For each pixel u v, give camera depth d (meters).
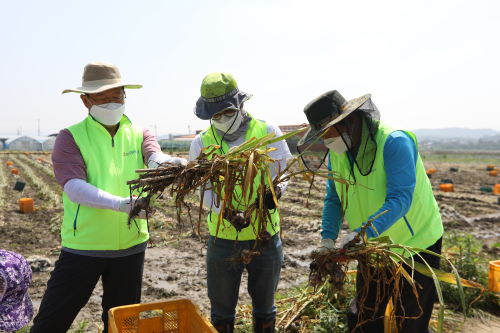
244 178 1.89
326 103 2.05
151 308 2.09
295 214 9.06
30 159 33.91
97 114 2.31
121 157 2.41
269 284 2.48
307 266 5.20
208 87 2.26
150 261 5.37
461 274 4.23
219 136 2.50
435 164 38.12
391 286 2.31
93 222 2.23
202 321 1.92
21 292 2.68
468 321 3.52
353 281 3.70
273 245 2.46
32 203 9.03
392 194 1.99
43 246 6.19
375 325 2.49
